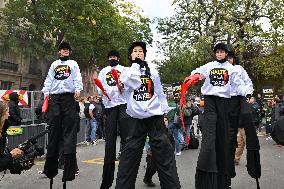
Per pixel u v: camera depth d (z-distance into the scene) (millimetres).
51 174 6344
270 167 9227
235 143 5961
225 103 5555
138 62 4852
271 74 29719
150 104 4684
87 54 31141
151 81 4770
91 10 29688
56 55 29203
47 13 28359
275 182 7387
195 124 16969
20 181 7527
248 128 5965
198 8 26359
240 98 5953
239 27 25859
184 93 5590
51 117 6289
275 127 4859
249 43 27906
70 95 6324
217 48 5727
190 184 7180
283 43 27984
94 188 6879
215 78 5609
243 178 7809
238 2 25859
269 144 14914
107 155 6262
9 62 36562
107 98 6246
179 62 29141
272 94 21719
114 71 4879
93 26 32094
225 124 5473
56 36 31266
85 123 15523
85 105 15648
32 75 40000
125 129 5742
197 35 27312
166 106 4871
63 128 6281
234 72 5711
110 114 6246
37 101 12891
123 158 4668
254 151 5953
